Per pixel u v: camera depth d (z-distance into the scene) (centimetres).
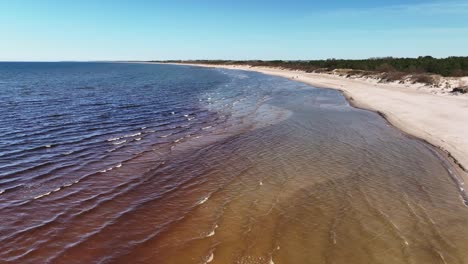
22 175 1294
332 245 820
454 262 747
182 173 1349
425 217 957
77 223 938
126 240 856
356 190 1159
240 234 879
